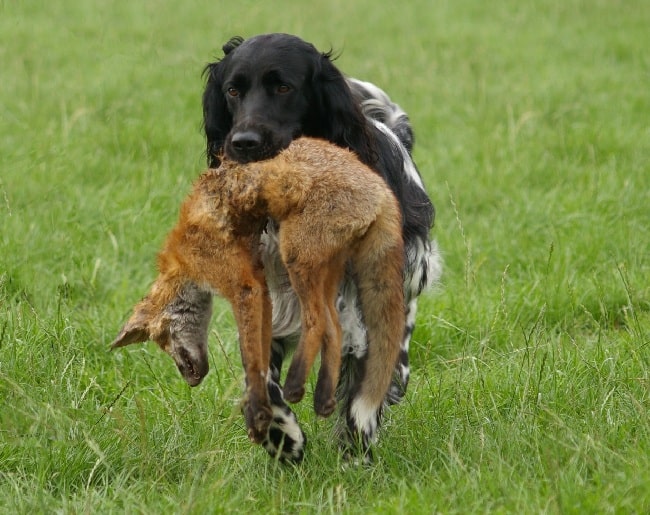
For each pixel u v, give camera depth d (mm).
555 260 13359
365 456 8531
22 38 25047
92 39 24969
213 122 9477
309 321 7465
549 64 25297
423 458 8547
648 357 10141
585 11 31078
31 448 8656
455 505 7520
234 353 11172
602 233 14117
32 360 10062
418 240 9648
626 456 8164
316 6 30766
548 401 9367
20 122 18938
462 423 9031
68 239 13836
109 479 8516
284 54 8891
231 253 7719
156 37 24250
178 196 15422
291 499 8094
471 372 10250
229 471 8430
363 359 8586
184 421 9359
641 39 27484
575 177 16750
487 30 29406
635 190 15766
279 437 8641
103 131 18797
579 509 7211
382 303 7914
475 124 20297
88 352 11203
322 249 7480
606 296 12297
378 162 9203
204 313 8250
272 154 8672
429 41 28125
